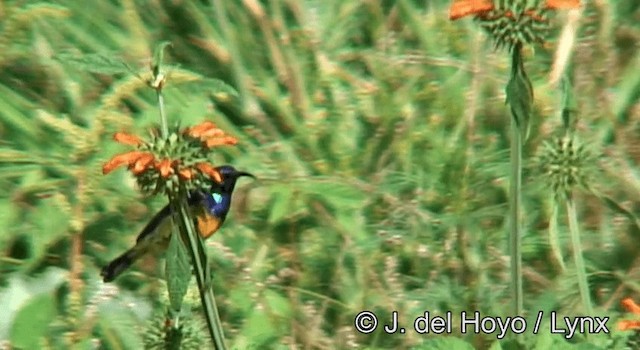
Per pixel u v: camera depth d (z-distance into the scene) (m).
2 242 10.16
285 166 10.77
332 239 10.25
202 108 10.91
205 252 6.45
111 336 9.59
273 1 11.70
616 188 10.58
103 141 10.62
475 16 6.79
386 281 9.98
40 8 11.46
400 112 10.97
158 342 7.49
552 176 7.36
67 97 11.10
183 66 11.48
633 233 10.27
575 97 11.15
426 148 10.75
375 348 9.56
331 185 10.51
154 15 11.68
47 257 10.14
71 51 11.45
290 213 10.37
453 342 7.11
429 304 9.82
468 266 10.03
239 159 10.79
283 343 9.62
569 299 9.88
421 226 10.24
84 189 10.38
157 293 9.82
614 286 10.00
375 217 10.41
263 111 11.12
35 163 10.54
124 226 10.34
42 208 10.29
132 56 11.44
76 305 9.67
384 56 11.45
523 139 6.72
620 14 11.62
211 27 11.54
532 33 6.63
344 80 11.34
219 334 6.54
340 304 9.87
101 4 11.64
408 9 11.75
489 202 10.48
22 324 9.52
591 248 10.23
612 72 11.33
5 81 11.12
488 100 10.98
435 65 11.28
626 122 11.05
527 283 10.08
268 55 11.43
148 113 10.79
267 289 9.90
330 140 10.91
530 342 7.40
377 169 10.79
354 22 11.78
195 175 6.41
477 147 10.78
